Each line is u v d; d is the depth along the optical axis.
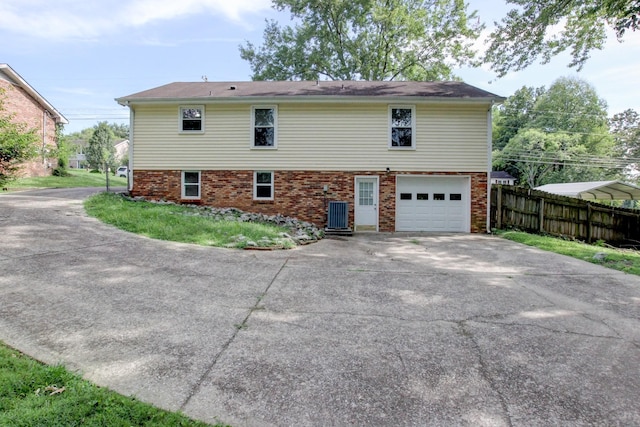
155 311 4.15
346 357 3.22
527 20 15.18
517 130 48.38
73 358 3.02
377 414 2.43
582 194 20.22
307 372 2.94
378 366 3.08
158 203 12.56
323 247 8.92
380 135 12.88
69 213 9.74
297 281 5.62
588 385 2.85
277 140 13.06
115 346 3.27
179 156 13.25
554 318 4.31
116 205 10.96
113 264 5.96
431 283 5.75
